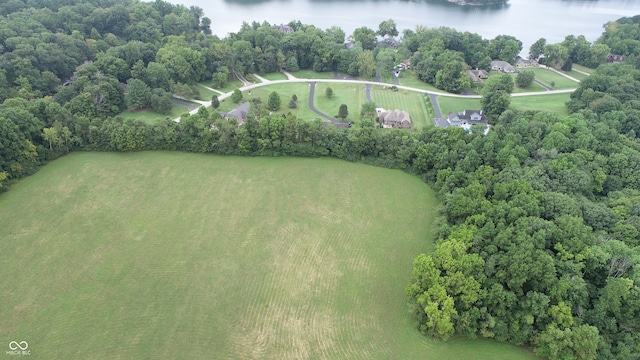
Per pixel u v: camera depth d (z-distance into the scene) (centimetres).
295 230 10231
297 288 8681
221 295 8475
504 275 7738
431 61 19438
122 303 8225
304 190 11706
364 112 15812
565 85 19775
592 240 8325
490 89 16500
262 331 7794
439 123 15575
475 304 7675
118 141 12775
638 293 7238
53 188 11294
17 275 8712
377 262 9369
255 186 11819
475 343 7675
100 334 7625
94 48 18462
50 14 19638
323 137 13075
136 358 7269
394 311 8262
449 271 7862
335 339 7688
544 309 7362
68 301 8219
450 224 9988
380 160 12950
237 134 12988
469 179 10719
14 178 11381
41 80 15100
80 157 12731
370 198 11450
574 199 9481
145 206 10850
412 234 10188
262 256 9438
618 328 7400
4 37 16138
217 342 7575
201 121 13062
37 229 9912
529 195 9331
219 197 11312
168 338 7612
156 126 13038
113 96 14862
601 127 12381
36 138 12294
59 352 7300
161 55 17575
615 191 10400
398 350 7538
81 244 9569
